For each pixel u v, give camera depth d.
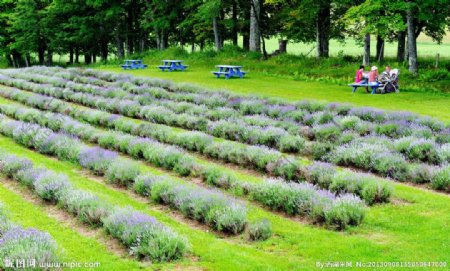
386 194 10.13
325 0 35.69
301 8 36.34
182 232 8.76
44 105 21.77
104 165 12.62
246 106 20.19
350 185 10.45
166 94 23.55
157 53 45.78
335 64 33.84
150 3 49.47
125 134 16.28
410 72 28.69
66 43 55.22
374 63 32.78
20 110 20.03
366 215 9.34
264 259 7.52
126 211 8.77
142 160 14.12
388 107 21.17
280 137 15.30
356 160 13.00
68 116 19.48
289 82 30.06
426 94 24.80
